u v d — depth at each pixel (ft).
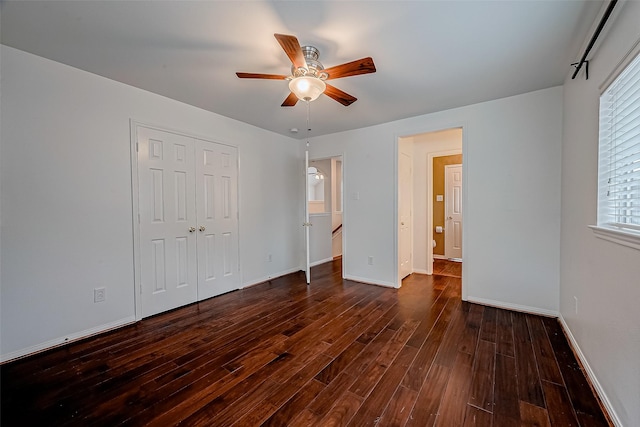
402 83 8.38
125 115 8.54
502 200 9.67
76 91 7.57
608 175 5.49
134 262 8.80
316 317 9.11
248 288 12.40
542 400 5.16
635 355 4.00
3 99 6.50
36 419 4.79
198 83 8.43
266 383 5.72
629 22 4.29
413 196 15.06
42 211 7.07
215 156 11.25
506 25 5.69
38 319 7.01
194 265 10.53
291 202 15.30
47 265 7.15
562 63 7.23
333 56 6.84
